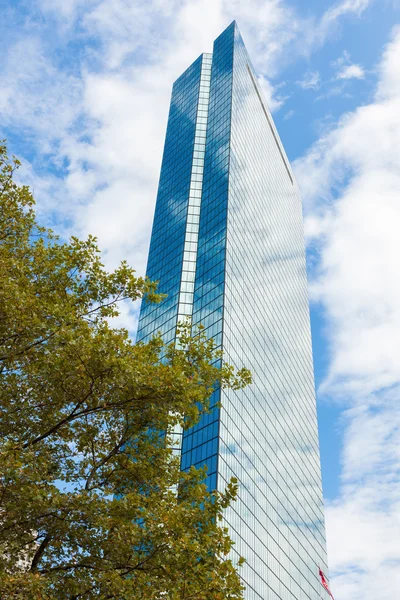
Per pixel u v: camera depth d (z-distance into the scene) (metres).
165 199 125.81
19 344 19.28
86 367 18.77
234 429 82.88
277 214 140.25
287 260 142.12
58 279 21.78
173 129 140.88
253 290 107.69
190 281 103.62
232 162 113.50
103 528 17.12
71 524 16.75
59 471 19.75
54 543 17.31
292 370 125.81
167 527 17.17
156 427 20.72
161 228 120.94
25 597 14.85
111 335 20.06
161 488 19.89
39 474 17.52
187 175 121.81
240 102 129.25
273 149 151.00
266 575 82.38
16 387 19.83
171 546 16.91
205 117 132.12
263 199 129.50
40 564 17.55
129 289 22.81
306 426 130.00
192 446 79.81
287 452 109.12
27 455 17.14
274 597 83.56
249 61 147.38
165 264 111.56
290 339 129.12
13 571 16.41
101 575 16.33
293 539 100.88
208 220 108.06
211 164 118.25
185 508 18.34
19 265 20.42
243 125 127.12
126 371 18.73
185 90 145.12
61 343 18.67
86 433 20.83
